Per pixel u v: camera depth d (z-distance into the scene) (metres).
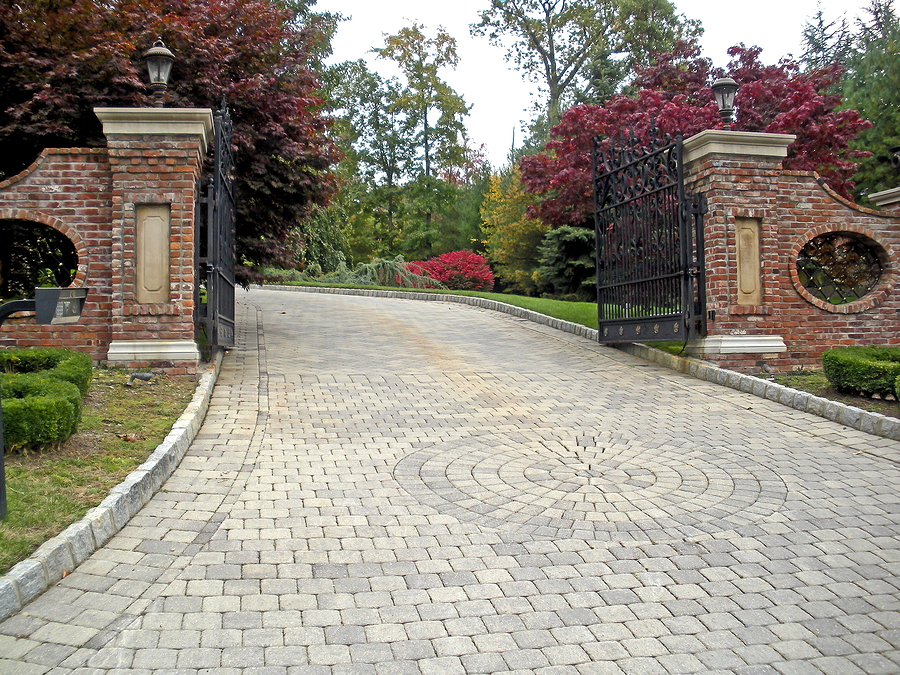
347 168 38.38
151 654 3.08
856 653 3.24
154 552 4.07
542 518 4.80
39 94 9.63
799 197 9.80
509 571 4.00
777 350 9.48
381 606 3.58
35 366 6.95
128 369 8.02
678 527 4.67
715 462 6.07
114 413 6.41
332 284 28.06
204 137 8.49
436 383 9.20
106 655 3.05
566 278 26.73
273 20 12.19
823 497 5.23
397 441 6.61
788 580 3.95
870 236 10.00
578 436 6.88
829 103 14.91
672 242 9.80
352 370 9.77
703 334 9.67
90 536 4.00
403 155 40.19
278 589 3.71
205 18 11.03
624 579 3.94
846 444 6.54
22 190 8.29
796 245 9.77
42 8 10.16
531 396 8.58
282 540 4.32
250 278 12.91
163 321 8.16
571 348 11.85
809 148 14.82
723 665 3.13
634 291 10.77
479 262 33.66
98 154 8.38
